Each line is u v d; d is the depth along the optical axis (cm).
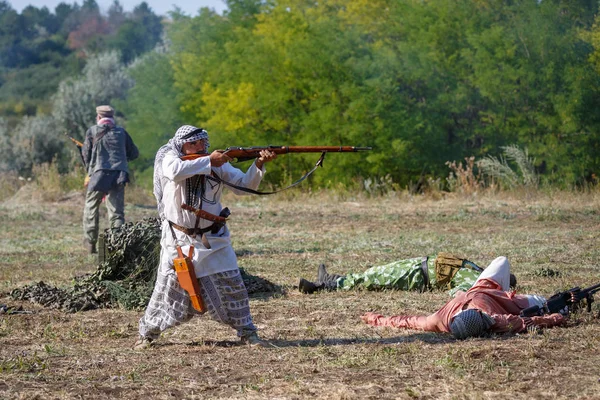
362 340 1343
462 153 5156
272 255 2370
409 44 5381
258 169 1294
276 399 1030
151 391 1078
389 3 6069
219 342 1359
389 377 1112
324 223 3130
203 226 1276
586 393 1016
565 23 5228
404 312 1573
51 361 1244
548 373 1106
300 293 1794
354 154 4875
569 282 1864
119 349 1322
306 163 5200
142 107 6500
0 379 1136
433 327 1388
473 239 2611
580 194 3759
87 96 8575
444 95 5144
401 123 4931
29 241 2803
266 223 3153
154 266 1795
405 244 2531
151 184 6041
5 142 8100
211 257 1281
